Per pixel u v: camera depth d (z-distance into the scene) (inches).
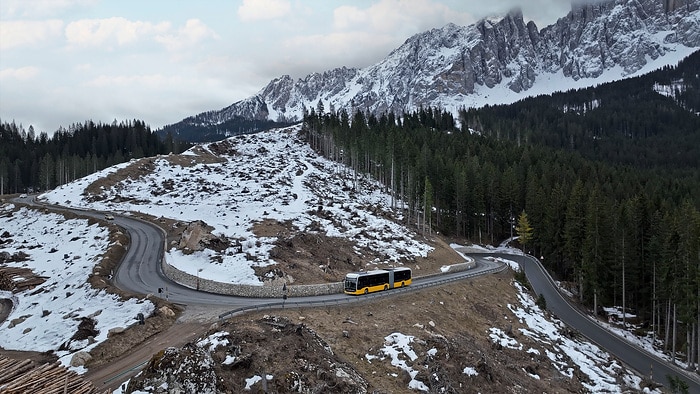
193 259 2428.6
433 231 4200.3
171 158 5329.7
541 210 3725.4
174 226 3302.2
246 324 1224.8
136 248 2792.8
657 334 2487.7
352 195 4439.0
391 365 1373.0
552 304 2736.2
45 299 2063.2
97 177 4628.4
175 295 1964.8
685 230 2246.6
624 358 2119.8
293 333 1206.9
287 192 4138.8
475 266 3157.0
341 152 5949.8
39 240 3115.2
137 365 1312.7
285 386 991.6
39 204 4045.3
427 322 1768.0
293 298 1996.8
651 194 4146.2
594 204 2987.2
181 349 1029.8
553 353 1915.6
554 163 5059.1
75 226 3260.3
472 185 4330.7
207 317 1667.1
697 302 2037.4
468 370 1386.6
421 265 2851.9
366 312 1766.7
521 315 2271.2
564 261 3417.8
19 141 7706.7
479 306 2191.2
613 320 2684.5
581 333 2359.7
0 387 901.2
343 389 1058.7
